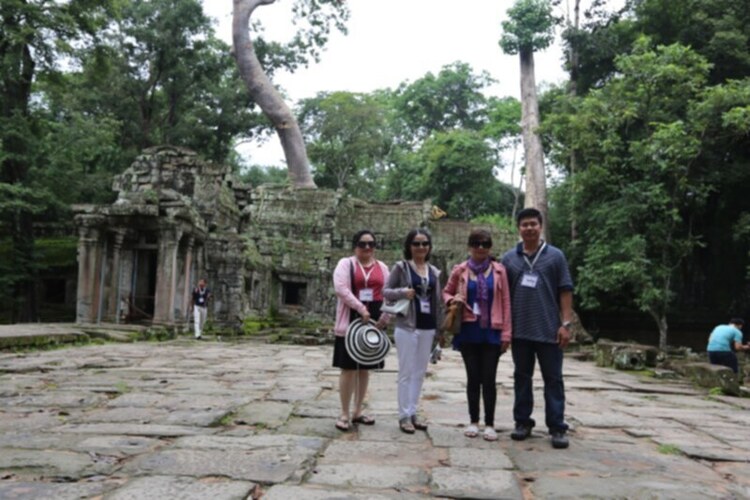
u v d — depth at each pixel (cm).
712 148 2377
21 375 844
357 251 527
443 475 376
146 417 550
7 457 397
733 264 2988
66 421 530
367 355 498
